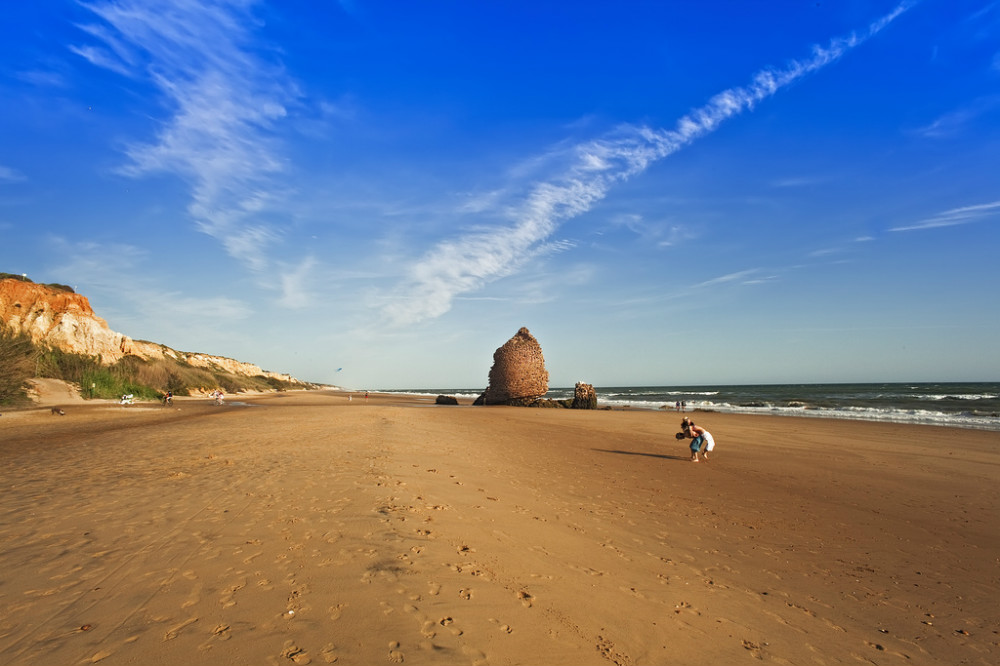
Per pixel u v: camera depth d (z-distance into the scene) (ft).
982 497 33.14
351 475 29.81
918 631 15.58
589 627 13.47
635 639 13.19
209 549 16.56
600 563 18.85
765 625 15.23
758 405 150.00
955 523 27.37
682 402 174.29
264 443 45.27
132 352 181.98
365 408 115.96
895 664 13.65
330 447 42.98
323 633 11.43
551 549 19.69
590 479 36.32
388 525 19.63
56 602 12.55
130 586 13.60
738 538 23.97
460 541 18.86
